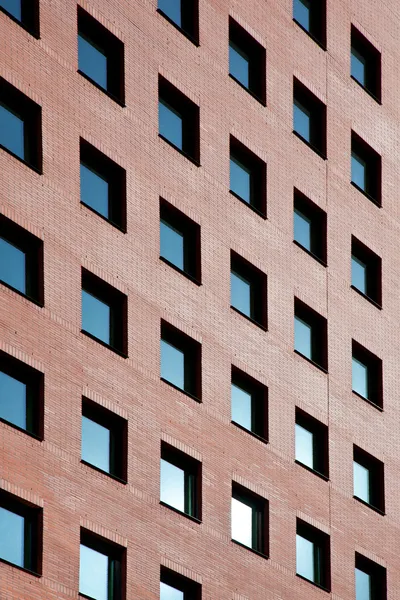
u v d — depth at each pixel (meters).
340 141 69.88
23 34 55.44
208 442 58.59
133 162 58.62
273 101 66.31
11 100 55.00
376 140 72.44
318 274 66.50
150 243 58.34
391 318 70.50
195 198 61.00
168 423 57.03
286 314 64.12
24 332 52.34
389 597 66.00
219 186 62.31
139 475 55.22
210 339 59.97
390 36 75.00
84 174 57.12
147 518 55.03
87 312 55.66
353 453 66.31
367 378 69.00
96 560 53.19
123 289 56.72
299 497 62.31
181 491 57.38
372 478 67.56
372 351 68.75
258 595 58.84
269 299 63.38
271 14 67.50
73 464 52.75
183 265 60.41
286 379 63.25
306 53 69.06
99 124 57.59
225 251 61.78
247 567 58.72
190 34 63.50
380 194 71.94
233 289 62.41
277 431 62.06
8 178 53.41
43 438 51.97
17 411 51.94
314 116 69.50
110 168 58.09
